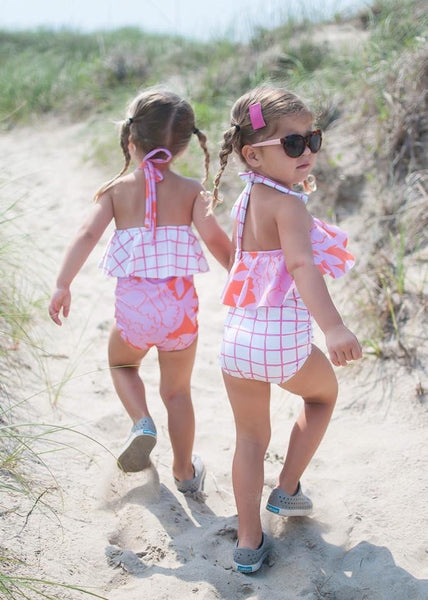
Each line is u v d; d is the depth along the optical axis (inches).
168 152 109.1
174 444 111.0
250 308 95.3
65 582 89.0
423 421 126.4
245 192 99.5
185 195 110.5
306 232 92.9
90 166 267.3
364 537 101.7
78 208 233.9
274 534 103.1
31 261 188.9
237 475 96.9
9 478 106.9
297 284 90.9
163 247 107.6
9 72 374.0
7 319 146.7
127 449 102.3
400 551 98.6
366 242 176.4
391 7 267.6
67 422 127.5
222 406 138.7
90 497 107.9
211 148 239.9
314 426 100.8
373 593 90.9
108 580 91.4
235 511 109.9
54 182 255.9
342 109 221.6
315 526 104.2
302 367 96.0
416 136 188.7
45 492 104.6
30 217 223.6
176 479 113.1
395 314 151.0
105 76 354.3
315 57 286.4
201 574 92.9
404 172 186.5
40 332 159.3
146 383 144.9
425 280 154.9
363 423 128.9
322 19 326.0
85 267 198.4
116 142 267.3
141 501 108.2
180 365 109.9
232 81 297.7
